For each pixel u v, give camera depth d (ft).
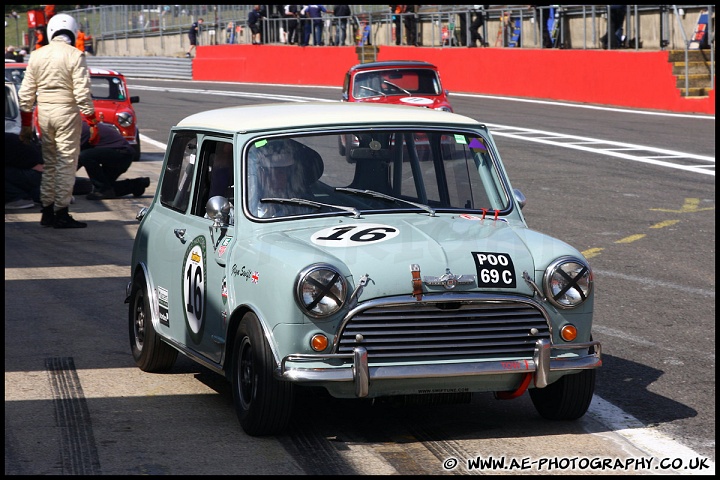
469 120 48.96
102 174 121.80
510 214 46.85
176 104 261.03
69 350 57.67
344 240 41.52
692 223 99.04
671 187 122.52
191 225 48.42
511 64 262.26
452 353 39.65
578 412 43.75
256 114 48.39
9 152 113.60
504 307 40.16
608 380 51.08
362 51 301.43
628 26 235.61
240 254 42.70
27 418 45.03
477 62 272.92
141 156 167.63
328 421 44.42
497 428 43.57
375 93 151.02
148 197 124.67
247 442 41.50
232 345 43.14
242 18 366.02
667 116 204.54
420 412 45.91
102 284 76.38
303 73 329.11
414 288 39.11
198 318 46.16
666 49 225.76
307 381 38.34
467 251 40.75
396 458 39.65
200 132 50.01
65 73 98.48
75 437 42.34
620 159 147.74
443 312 39.63
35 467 38.81
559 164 144.77
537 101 245.24
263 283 40.32
